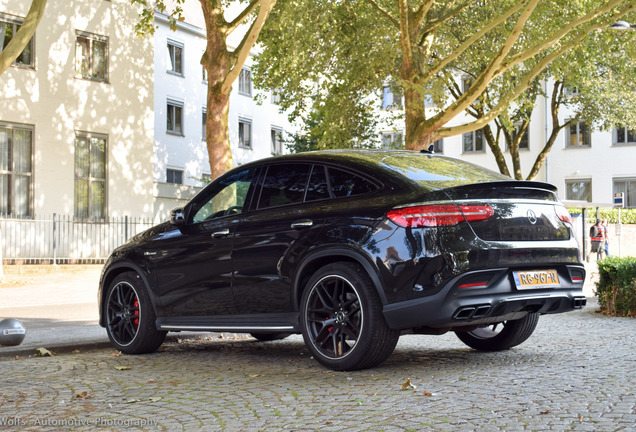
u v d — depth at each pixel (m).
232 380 5.66
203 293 6.81
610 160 40.91
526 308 5.83
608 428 3.79
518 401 4.50
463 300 5.40
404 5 16.56
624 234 38.00
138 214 24.58
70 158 22.80
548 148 31.56
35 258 21.44
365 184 5.91
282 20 16.06
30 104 21.92
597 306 11.91
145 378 5.85
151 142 25.00
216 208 6.96
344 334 5.80
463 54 23.98
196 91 34.66
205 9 15.13
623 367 5.75
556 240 6.02
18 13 21.91
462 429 3.84
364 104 21.53
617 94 29.28
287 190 6.43
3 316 11.21
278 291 6.21
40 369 6.40
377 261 5.53
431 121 16.53
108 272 7.70
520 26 15.10
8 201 21.50
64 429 4.14
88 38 23.45
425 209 5.47
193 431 4.04
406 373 5.66
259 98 23.00
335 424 4.07
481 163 44.03
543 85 42.03
